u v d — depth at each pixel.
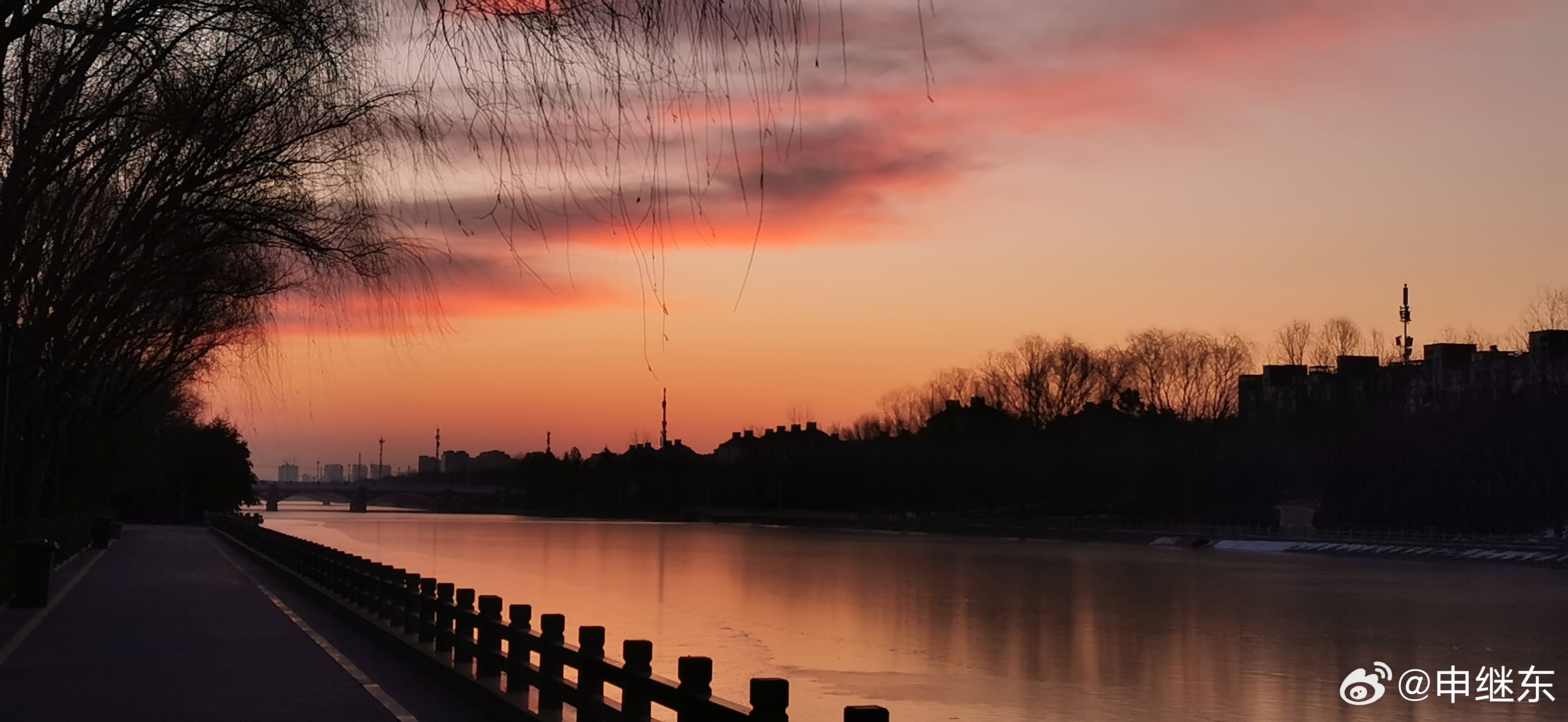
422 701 16.30
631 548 129.12
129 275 25.36
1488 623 59.84
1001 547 133.38
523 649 15.01
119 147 23.00
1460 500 105.75
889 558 112.69
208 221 23.80
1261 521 129.38
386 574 24.64
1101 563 104.00
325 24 18.33
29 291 27.72
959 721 35.34
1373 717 37.53
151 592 34.97
